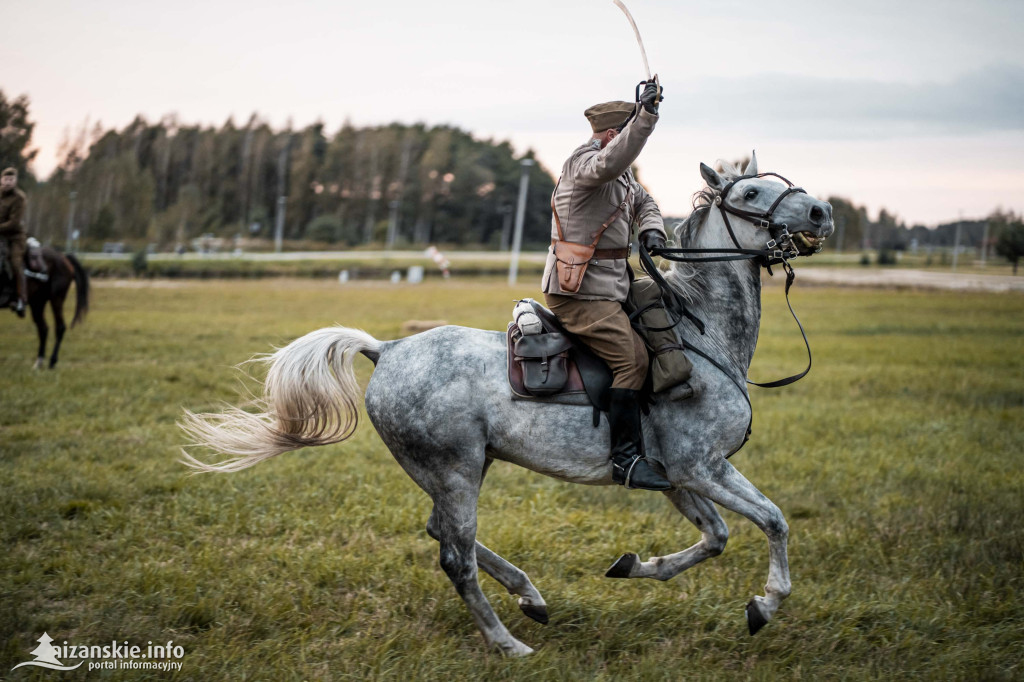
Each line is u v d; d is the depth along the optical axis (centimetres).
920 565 516
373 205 11262
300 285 4362
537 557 530
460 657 408
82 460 705
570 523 588
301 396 434
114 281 4550
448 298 3127
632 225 436
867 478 704
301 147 12538
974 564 516
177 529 559
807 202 424
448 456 418
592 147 411
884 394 1119
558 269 411
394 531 572
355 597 471
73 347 1448
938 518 593
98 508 589
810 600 469
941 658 402
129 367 1212
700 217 455
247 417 449
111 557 507
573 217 411
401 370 429
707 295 441
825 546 546
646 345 418
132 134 12500
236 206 11388
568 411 416
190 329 1795
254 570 493
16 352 1381
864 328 2034
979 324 2141
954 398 1081
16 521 553
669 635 439
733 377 430
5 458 705
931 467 732
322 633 429
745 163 480
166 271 5166
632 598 474
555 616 452
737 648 426
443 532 424
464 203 11625
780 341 1714
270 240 10025
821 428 889
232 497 622
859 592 482
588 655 416
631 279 436
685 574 512
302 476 687
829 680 391
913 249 7412
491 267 6250
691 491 426
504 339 439
